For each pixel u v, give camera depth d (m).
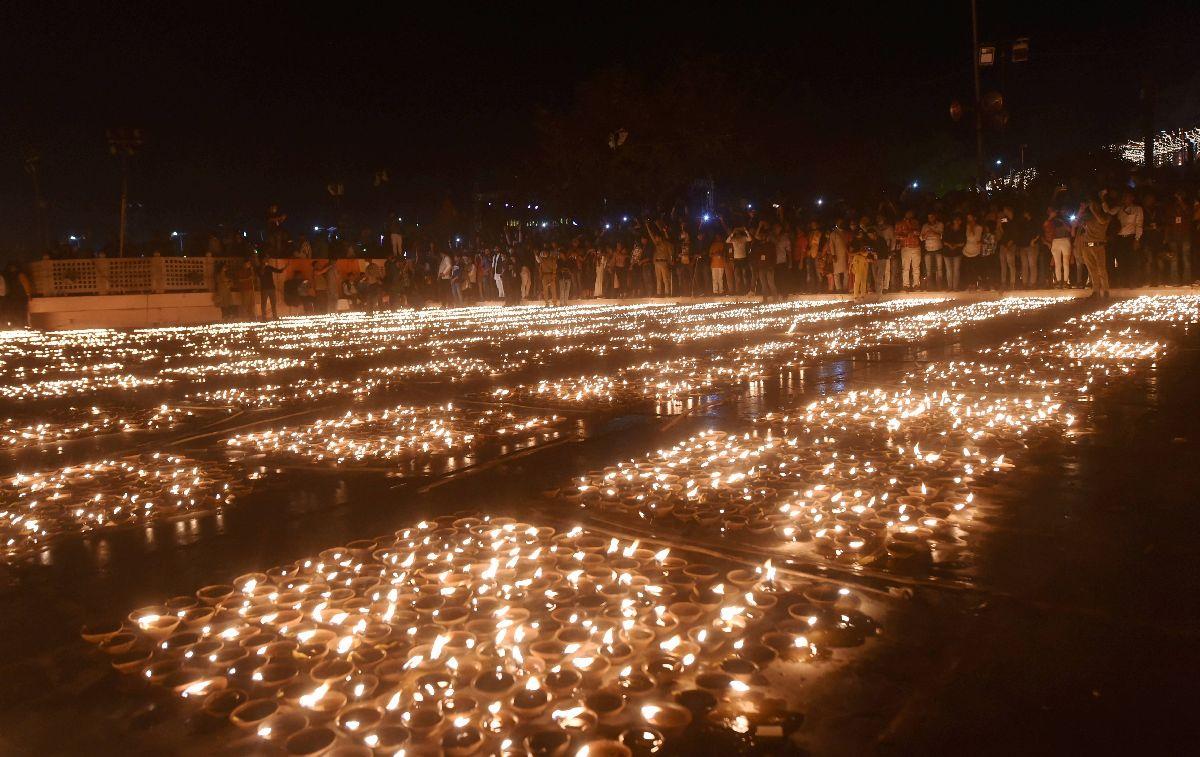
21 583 4.69
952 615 3.87
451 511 5.73
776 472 6.32
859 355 13.23
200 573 4.76
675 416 8.83
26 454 8.15
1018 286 25.16
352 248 36.34
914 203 29.34
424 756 2.85
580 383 11.27
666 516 5.43
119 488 6.62
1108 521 5.01
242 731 3.11
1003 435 7.18
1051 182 28.67
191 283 32.00
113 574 4.79
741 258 30.19
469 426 8.63
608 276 35.09
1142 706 3.07
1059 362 11.35
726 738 2.96
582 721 3.04
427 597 4.14
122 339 23.42
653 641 3.65
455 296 37.22
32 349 21.05
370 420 9.15
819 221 29.89
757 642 3.65
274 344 20.16
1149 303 19.91
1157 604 3.88
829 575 4.38
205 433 8.88
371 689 3.29
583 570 4.42
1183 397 8.54
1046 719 3.02
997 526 5.02
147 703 3.35
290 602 4.21
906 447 6.98
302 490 6.42
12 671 3.65
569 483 6.30
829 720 3.05
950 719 3.04
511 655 3.54
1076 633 3.64
